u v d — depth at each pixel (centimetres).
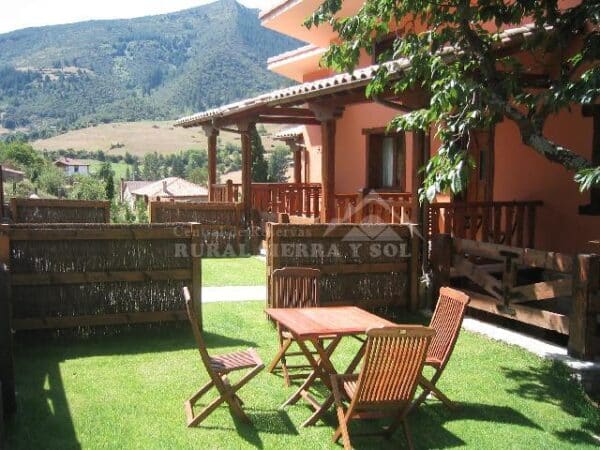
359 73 855
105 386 546
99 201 1224
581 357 630
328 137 1108
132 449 429
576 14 602
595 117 899
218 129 1656
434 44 643
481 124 592
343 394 480
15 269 665
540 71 906
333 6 657
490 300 774
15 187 3269
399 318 838
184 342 689
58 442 434
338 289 813
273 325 770
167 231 720
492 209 995
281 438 456
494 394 565
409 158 1334
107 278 699
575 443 473
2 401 441
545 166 1006
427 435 476
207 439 448
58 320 680
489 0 635
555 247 991
